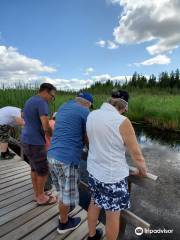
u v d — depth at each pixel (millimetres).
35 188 3338
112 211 2039
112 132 1914
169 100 18688
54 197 3383
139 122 16281
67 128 2369
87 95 2486
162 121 14227
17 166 4922
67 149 2338
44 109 2875
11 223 2885
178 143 10656
